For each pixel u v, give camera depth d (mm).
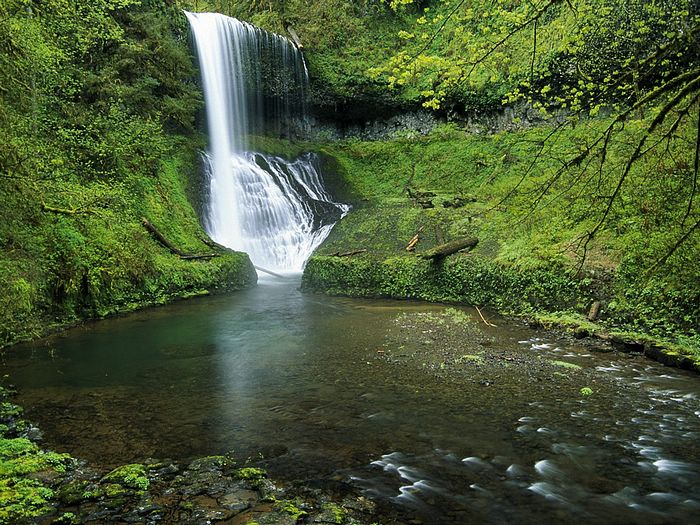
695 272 9453
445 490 4688
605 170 10711
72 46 16016
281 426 6211
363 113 29484
